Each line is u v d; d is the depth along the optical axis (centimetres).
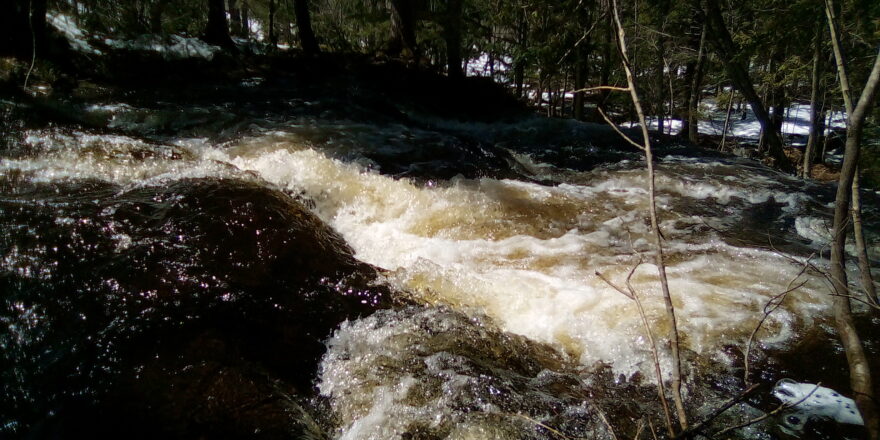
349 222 443
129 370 224
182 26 1238
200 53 1085
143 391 215
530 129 909
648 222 482
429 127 826
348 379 243
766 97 1348
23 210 319
